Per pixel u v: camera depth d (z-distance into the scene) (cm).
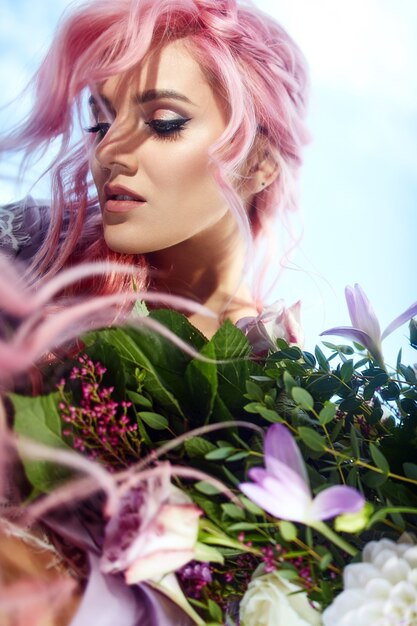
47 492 64
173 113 108
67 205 129
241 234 125
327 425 78
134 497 61
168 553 59
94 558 64
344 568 62
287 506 58
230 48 115
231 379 76
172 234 112
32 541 65
